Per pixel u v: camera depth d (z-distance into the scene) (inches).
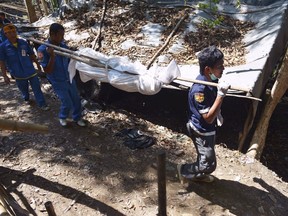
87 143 179.6
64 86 176.7
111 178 157.1
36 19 339.0
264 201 148.8
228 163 171.6
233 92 168.1
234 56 204.8
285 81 189.2
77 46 232.4
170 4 273.9
